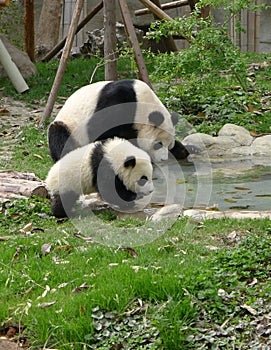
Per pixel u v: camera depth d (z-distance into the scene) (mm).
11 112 19344
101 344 6840
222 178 13453
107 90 13492
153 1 23078
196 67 18125
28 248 9180
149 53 18469
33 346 6805
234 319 7105
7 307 7406
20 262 8719
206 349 6680
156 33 18031
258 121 17469
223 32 17859
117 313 7203
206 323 7094
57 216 10875
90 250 9070
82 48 28641
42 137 16406
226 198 11883
